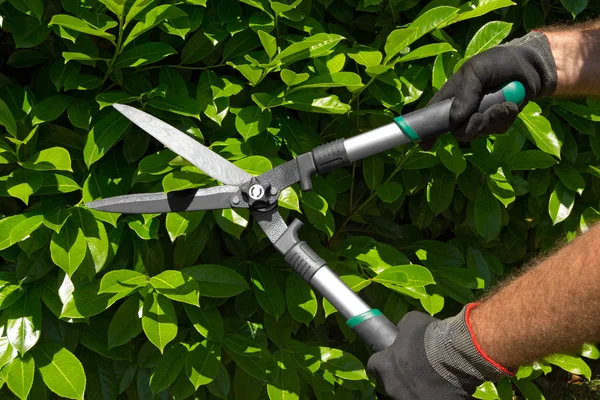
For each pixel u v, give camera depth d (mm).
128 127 1364
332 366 1489
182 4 1409
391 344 1119
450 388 1083
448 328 1087
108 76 1412
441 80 1445
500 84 1216
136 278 1351
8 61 1425
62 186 1354
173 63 1500
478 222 1534
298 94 1391
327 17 1596
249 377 1508
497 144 1535
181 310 1469
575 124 1586
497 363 1059
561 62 1288
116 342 1377
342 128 1515
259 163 1337
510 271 1773
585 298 992
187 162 1331
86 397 1460
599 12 1644
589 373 1649
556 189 1622
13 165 1401
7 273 1396
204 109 1390
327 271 1167
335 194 1508
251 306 1500
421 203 1640
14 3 1301
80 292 1353
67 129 1419
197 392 1489
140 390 1467
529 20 1598
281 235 1201
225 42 1483
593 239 1003
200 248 1437
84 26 1282
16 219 1321
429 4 1476
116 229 1395
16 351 1360
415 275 1434
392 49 1387
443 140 1471
